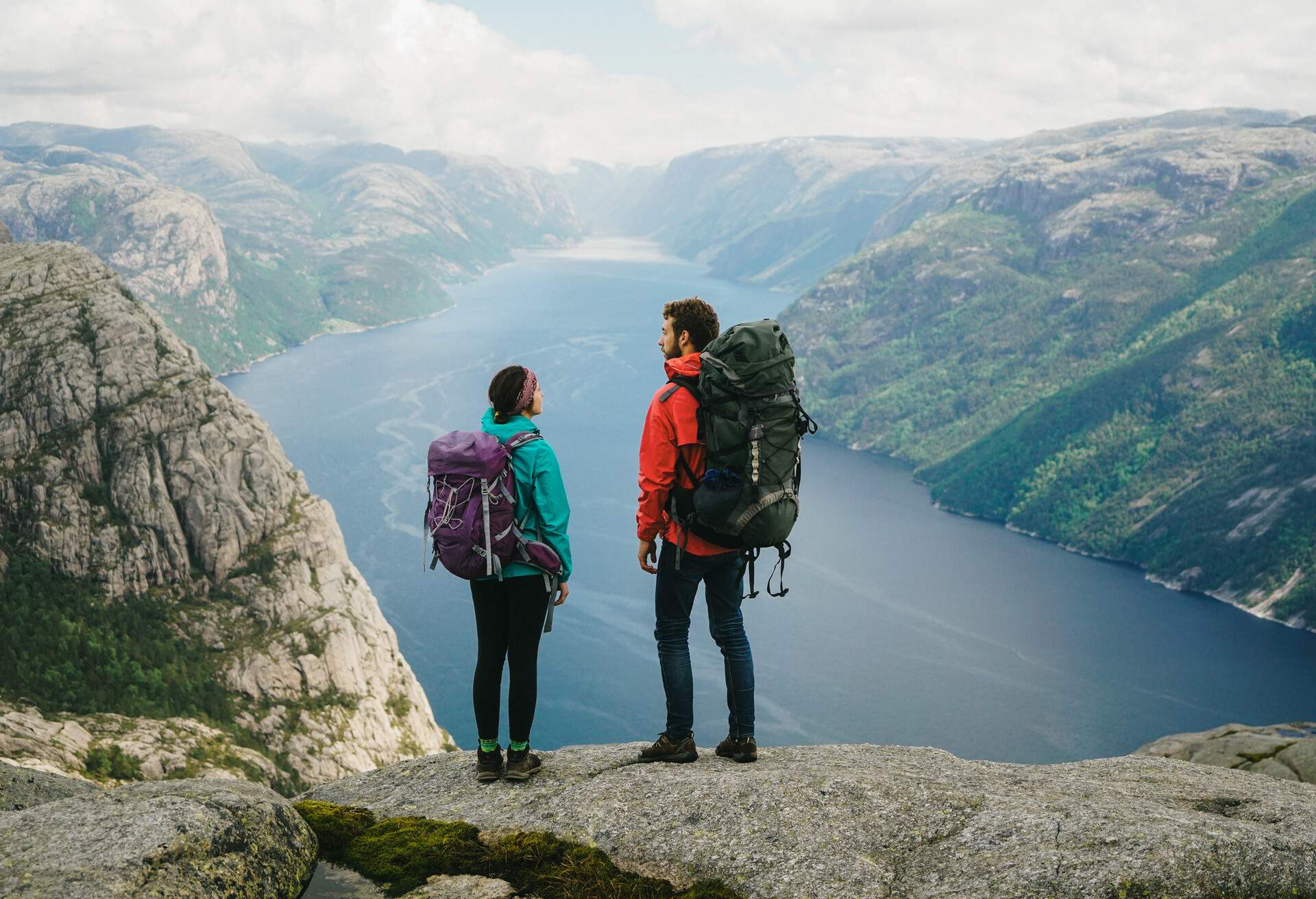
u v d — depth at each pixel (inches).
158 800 268.4
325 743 6471.5
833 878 254.8
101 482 7145.7
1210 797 305.7
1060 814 266.1
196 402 7618.1
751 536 307.0
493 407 336.8
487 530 312.0
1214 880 233.8
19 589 6432.1
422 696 7554.1
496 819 312.7
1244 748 622.5
